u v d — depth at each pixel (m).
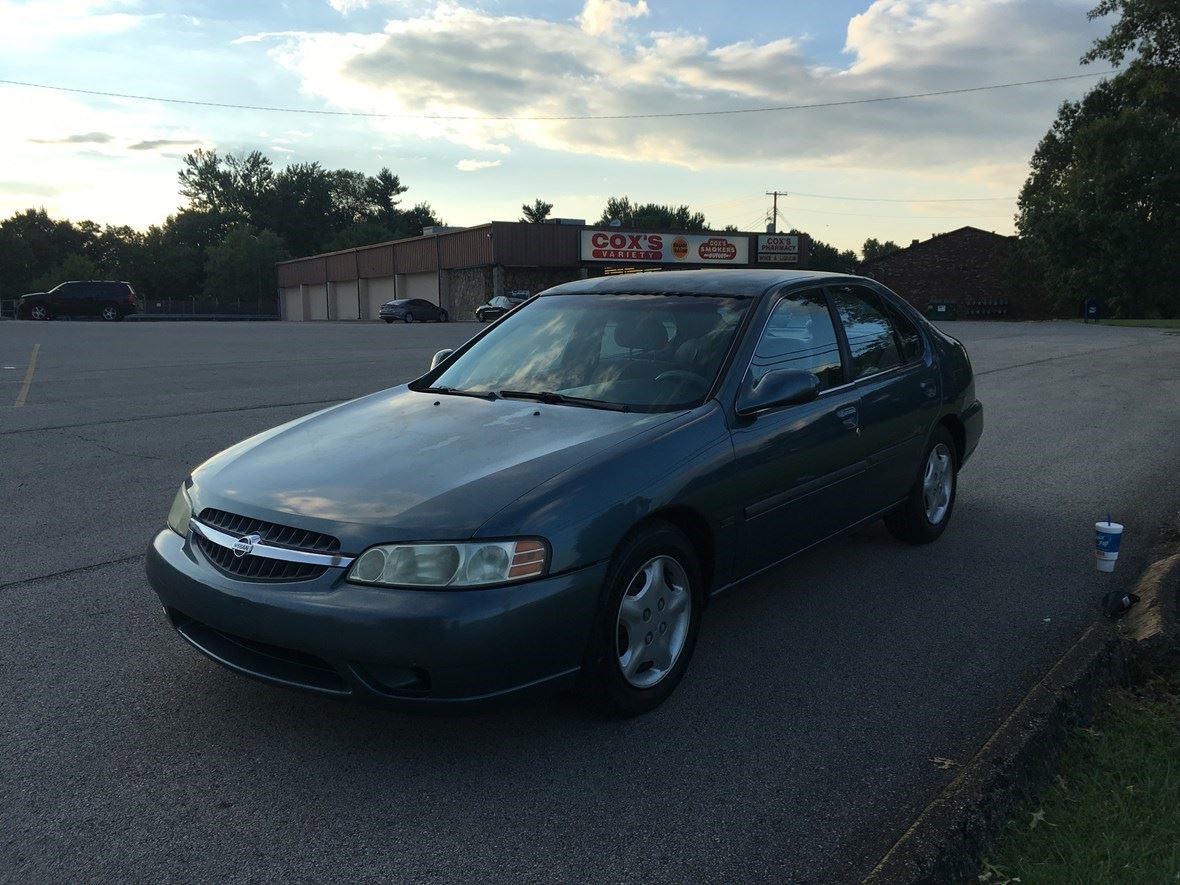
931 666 3.77
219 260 83.56
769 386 3.68
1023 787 2.69
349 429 3.68
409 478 3.10
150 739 3.15
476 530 2.80
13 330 28.64
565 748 3.12
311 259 68.00
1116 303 47.84
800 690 3.56
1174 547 5.21
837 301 4.66
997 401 11.57
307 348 21.16
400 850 2.56
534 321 4.57
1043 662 3.80
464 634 2.72
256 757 3.04
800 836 2.62
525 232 48.06
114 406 10.64
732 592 3.75
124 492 6.51
